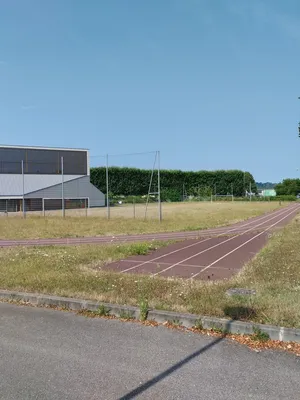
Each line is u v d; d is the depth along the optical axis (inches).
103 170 2999.5
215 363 169.6
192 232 952.3
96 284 301.4
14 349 186.2
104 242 727.1
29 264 398.6
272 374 159.3
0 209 2222.0
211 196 3526.1
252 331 200.2
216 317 217.0
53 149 2452.0
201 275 371.2
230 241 723.4
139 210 1968.5
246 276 340.5
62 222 1219.2
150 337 200.5
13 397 142.2
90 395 143.3
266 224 1225.4
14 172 2311.8
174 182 3570.4
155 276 347.6
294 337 191.9
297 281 309.9
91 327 216.7
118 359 173.9
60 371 162.7
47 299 262.2
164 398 140.9
